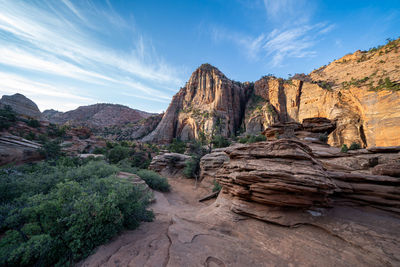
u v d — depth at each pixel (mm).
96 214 5691
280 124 39656
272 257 5391
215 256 5297
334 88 77062
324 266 4859
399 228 6320
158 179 21891
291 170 8148
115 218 6312
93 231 5590
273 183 7918
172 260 4922
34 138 56438
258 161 9719
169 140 118938
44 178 9727
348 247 5605
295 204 7711
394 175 9320
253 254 5547
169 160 39719
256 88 125438
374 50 80625
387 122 46125
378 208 8062
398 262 4676
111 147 70750
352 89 62562
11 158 32156
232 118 110875
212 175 26984
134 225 7359
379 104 50281
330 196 9258
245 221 8055
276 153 9398
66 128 74188
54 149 40031
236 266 4867
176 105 135875
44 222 5477
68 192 6398
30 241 4586
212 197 20000
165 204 14656
